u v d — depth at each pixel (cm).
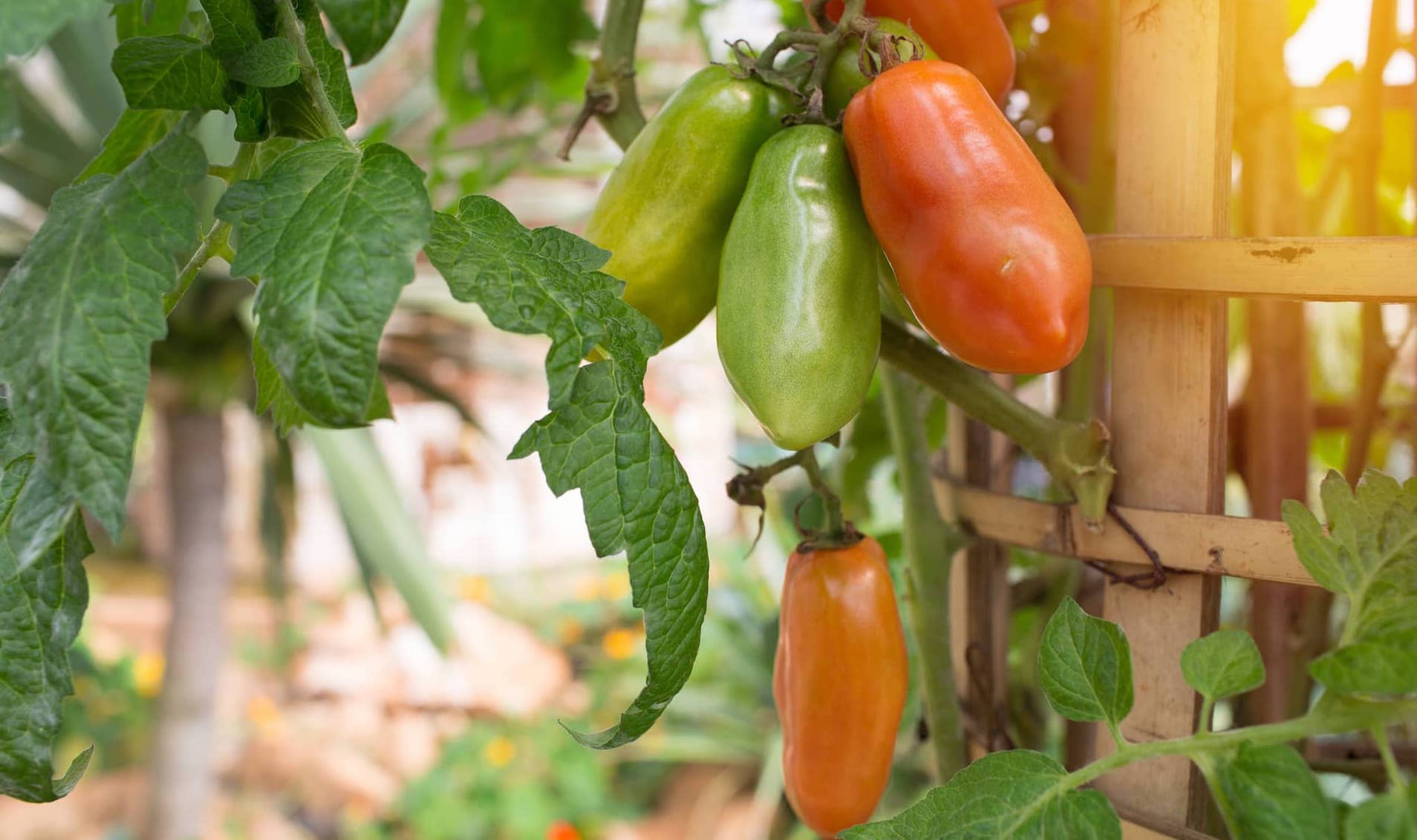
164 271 31
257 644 300
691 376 313
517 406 334
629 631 308
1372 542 35
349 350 30
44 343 31
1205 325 41
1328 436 66
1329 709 34
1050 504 44
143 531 372
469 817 238
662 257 41
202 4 33
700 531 34
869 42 40
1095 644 36
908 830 35
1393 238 37
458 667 283
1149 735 42
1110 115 53
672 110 41
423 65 155
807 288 37
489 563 337
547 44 65
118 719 261
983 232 35
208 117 133
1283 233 52
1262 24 51
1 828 231
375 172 32
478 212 35
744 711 231
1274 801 33
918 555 50
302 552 341
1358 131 51
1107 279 41
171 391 178
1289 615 53
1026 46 57
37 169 160
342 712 275
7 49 30
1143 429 42
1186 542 41
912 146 36
